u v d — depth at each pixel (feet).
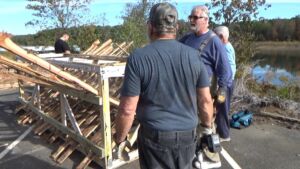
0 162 17.22
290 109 24.17
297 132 20.38
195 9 14.38
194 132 8.76
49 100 22.07
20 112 26.43
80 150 17.25
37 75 15.06
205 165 14.08
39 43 61.26
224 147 18.15
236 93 26.40
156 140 8.41
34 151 18.52
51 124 19.98
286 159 16.71
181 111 8.45
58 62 18.84
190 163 8.81
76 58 20.79
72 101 19.71
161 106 8.36
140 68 8.13
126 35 53.98
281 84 32.48
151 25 8.58
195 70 8.50
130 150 16.53
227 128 18.38
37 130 21.02
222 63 13.98
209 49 14.07
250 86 30.35
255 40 31.83
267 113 23.36
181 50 8.43
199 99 8.89
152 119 8.39
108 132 15.37
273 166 15.99
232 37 30.30
